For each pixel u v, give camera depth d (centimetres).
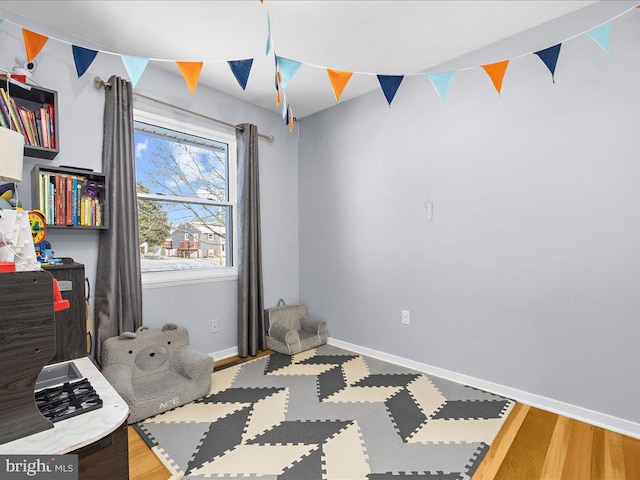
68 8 187
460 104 243
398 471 150
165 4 185
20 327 96
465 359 244
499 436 178
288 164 357
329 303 338
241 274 304
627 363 181
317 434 178
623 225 182
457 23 204
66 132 209
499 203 226
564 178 200
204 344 288
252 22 201
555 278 204
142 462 156
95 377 140
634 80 178
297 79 273
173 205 276
